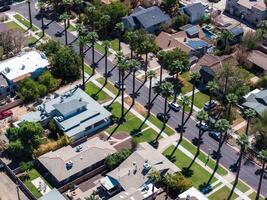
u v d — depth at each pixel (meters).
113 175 199.38
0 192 198.75
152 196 193.88
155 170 197.88
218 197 197.88
